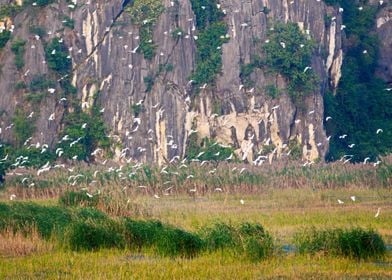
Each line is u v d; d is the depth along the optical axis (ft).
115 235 593.83
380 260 544.62
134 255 566.77
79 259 549.13
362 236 554.05
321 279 487.20
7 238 605.73
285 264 527.40
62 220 647.56
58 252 576.61
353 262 534.78
